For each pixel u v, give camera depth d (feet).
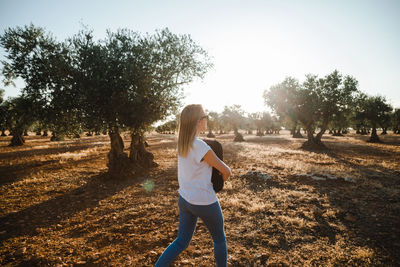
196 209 5.50
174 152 56.34
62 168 34.96
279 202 16.78
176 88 29.53
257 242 10.67
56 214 15.43
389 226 12.09
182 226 5.96
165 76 28.09
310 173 26.61
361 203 16.10
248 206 15.67
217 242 5.88
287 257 9.29
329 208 15.17
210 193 5.57
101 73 23.62
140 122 25.44
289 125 94.38
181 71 30.66
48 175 29.09
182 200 5.79
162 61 28.07
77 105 24.16
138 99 23.72
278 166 33.04
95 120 23.30
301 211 14.56
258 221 13.15
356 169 29.84
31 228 13.08
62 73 23.76
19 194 20.49
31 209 16.48
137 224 13.20
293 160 39.88
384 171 28.68
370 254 9.13
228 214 14.38
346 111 69.10
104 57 23.75
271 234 11.47
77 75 23.44
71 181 25.66
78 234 12.14
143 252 9.89
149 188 21.98
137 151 33.76
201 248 10.12
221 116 126.62
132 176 27.25
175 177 26.37
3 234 12.26
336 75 68.44
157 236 11.44
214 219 5.60
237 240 10.92
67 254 9.85
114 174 26.53
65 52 24.22
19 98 24.32
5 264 9.12
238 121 123.44
